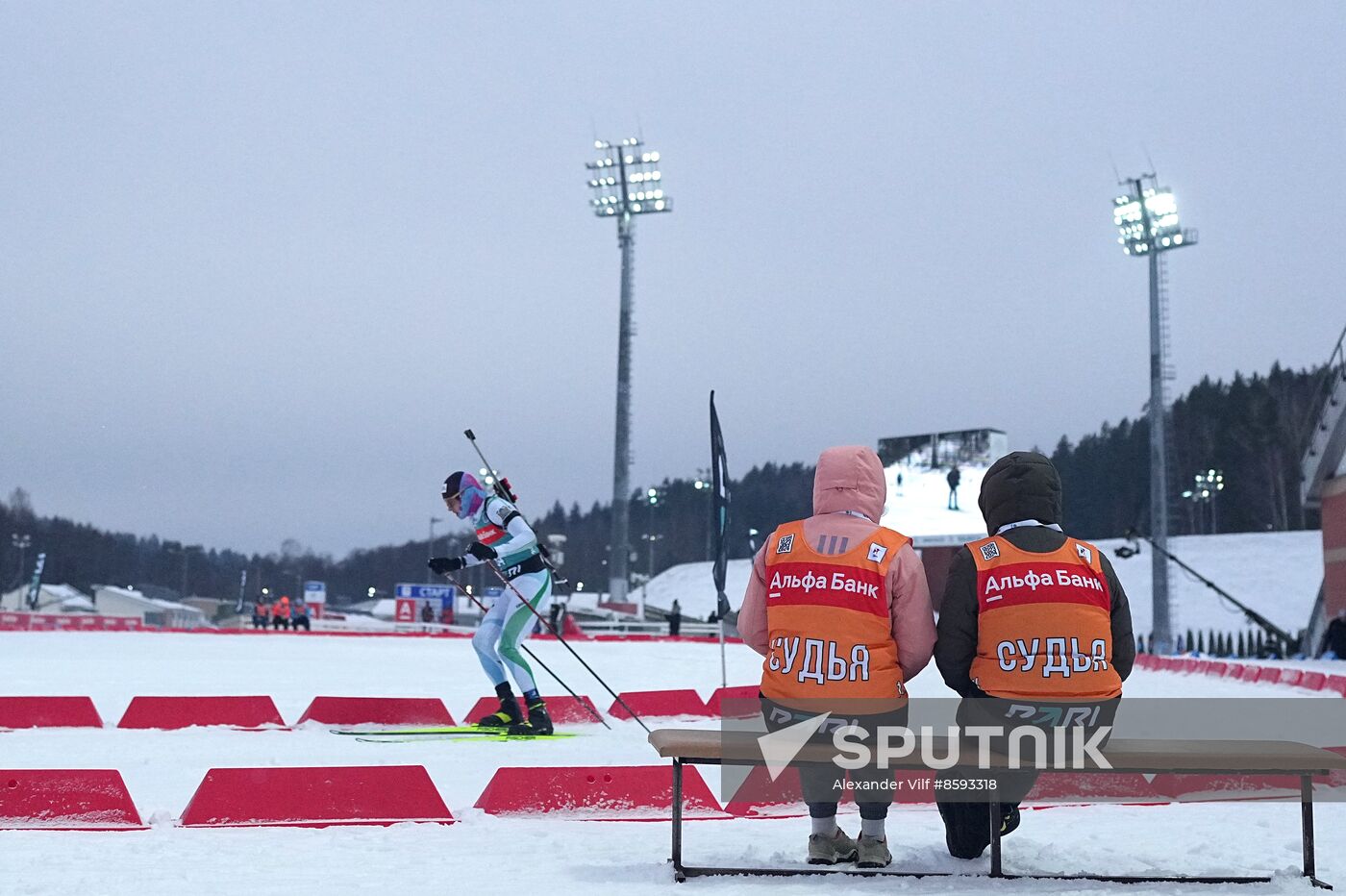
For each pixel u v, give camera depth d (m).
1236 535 87.75
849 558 5.07
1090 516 142.88
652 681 19.45
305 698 15.11
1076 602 4.90
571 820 6.66
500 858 5.35
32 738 10.59
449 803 7.16
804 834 6.22
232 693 15.71
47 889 4.57
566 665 23.77
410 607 72.56
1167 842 5.82
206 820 6.27
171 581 194.12
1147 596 77.62
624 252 54.91
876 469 5.27
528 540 10.85
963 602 4.98
